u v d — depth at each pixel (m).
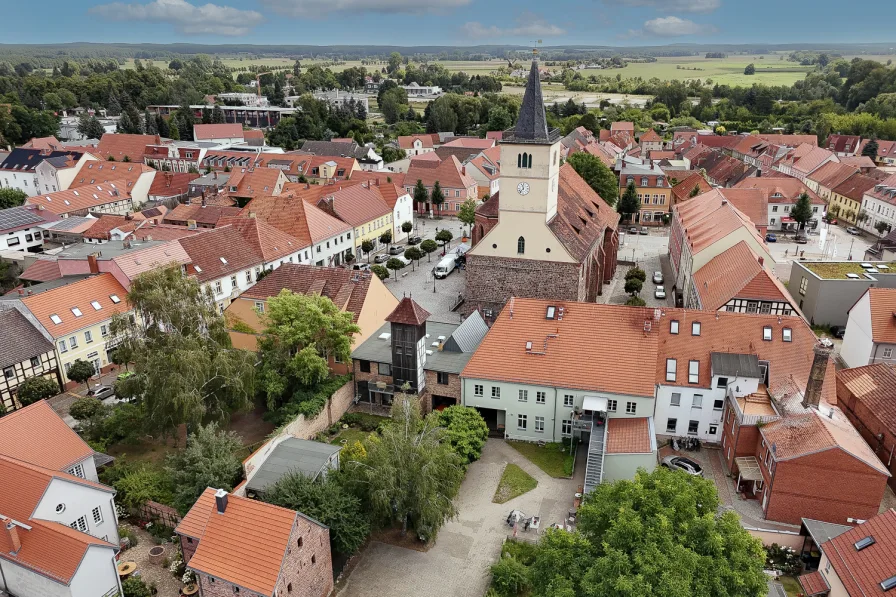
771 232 143.25
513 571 44.25
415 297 98.75
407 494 47.09
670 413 60.50
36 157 168.75
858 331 75.56
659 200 148.75
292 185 134.62
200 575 39.75
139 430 58.97
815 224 144.25
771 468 50.19
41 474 43.12
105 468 54.62
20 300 70.06
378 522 48.75
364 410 67.75
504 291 85.00
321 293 73.81
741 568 33.81
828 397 57.12
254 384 61.06
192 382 54.03
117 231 103.44
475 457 57.44
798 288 92.94
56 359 70.25
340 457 54.53
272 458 52.47
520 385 60.53
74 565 39.59
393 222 131.50
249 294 76.12
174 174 160.62
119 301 77.56
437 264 111.88
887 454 55.81
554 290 83.12
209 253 91.50
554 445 61.31
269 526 39.56
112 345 76.06
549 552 37.69
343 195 122.06
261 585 37.97
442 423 58.53
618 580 31.88
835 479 48.16
